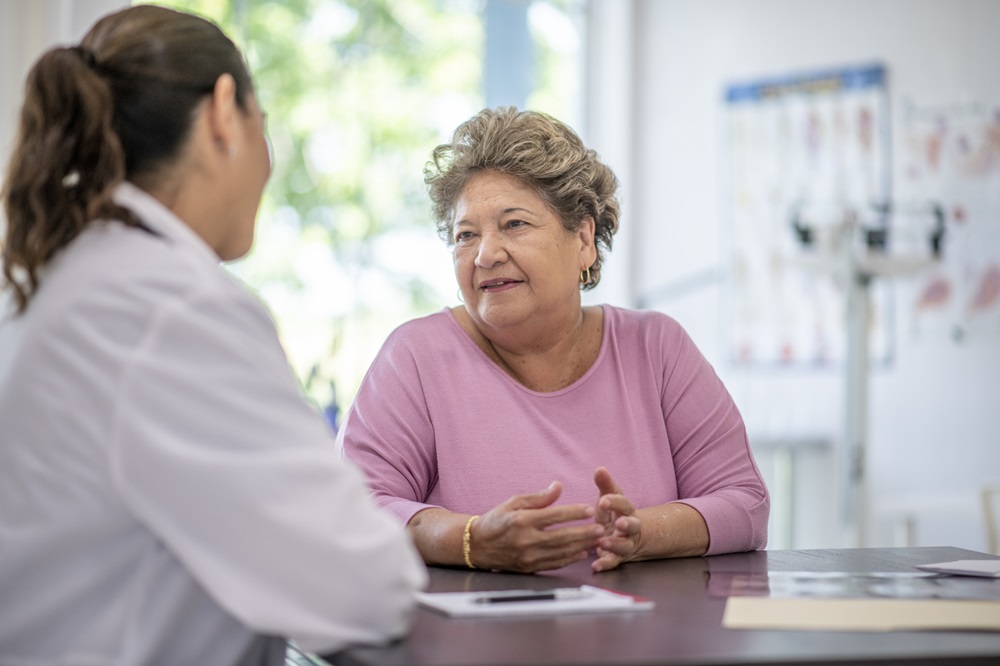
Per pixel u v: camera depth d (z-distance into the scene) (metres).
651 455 1.72
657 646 0.95
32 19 2.74
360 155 3.82
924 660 0.93
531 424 1.68
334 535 0.95
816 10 4.01
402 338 1.74
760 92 4.10
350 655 0.95
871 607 1.12
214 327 0.97
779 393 4.07
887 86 3.90
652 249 4.33
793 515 3.97
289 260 3.65
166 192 1.07
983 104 3.75
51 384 0.95
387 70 3.89
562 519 1.34
